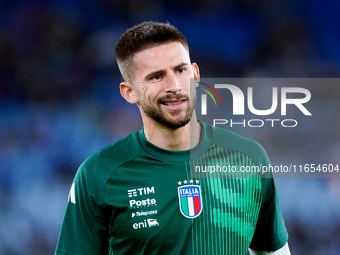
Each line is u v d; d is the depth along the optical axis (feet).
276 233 26.37
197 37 125.70
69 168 106.42
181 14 127.65
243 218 24.26
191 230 23.35
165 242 23.21
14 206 96.32
